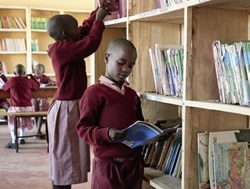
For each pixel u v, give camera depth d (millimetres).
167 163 2043
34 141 5605
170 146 2041
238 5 1600
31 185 3574
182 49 1804
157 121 2197
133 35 2154
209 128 1700
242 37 1735
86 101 1763
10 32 7516
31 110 5391
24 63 7727
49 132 2396
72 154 2303
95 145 1736
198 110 1677
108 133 1630
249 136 1685
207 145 1664
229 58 1473
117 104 1762
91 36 2141
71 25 2244
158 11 1846
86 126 1724
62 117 2285
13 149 5117
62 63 2217
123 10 2293
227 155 1636
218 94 1678
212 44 1639
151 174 2027
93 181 1824
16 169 4129
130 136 1674
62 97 2279
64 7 7918
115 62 1763
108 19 2393
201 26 1647
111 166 1749
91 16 2389
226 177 1629
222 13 1684
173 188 1809
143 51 2180
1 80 6199
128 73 1792
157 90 2057
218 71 1546
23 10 7598
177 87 1853
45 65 7828
